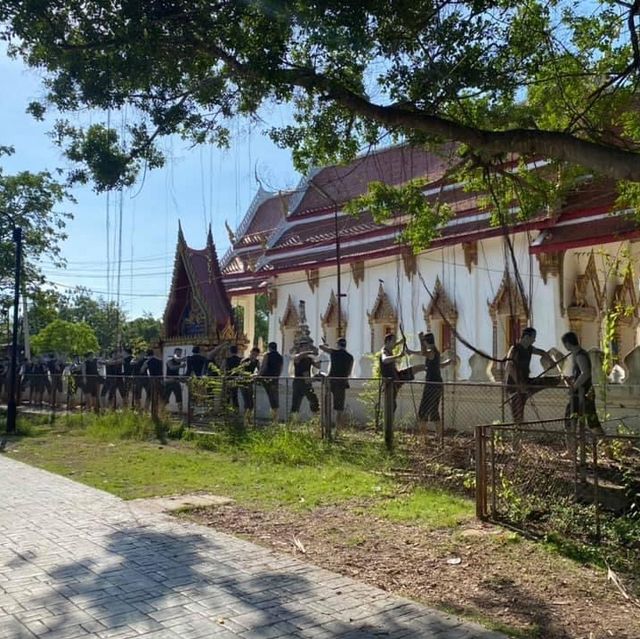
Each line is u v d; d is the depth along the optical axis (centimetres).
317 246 2480
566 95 1049
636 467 862
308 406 1450
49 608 513
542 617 502
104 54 847
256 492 949
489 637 462
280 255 2620
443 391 1145
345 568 615
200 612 504
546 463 828
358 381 1409
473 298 1948
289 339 2552
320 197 2717
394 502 873
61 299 3516
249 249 3081
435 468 1022
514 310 1828
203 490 971
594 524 706
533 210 1184
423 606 520
